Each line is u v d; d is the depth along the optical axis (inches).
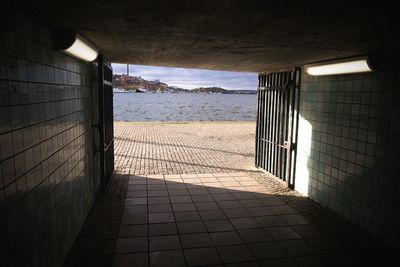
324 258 159.2
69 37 131.3
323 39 143.3
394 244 167.8
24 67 99.2
